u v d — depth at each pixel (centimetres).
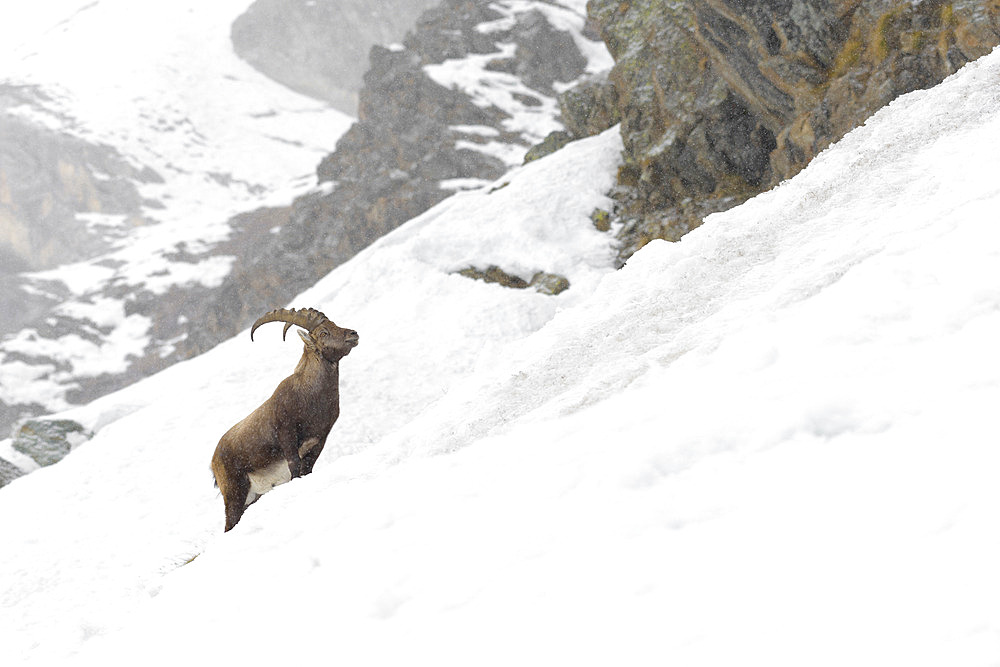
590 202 7425
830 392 1452
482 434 2316
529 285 6700
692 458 1445
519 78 15212
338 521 1834
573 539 1326
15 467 6675
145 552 4184
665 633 1009
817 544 1069
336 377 2928
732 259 2998
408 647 1201
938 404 1285
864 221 2727
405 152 14625
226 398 6028
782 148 5875
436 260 7144
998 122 3048
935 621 874
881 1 5053
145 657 1566
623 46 8125
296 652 1329
